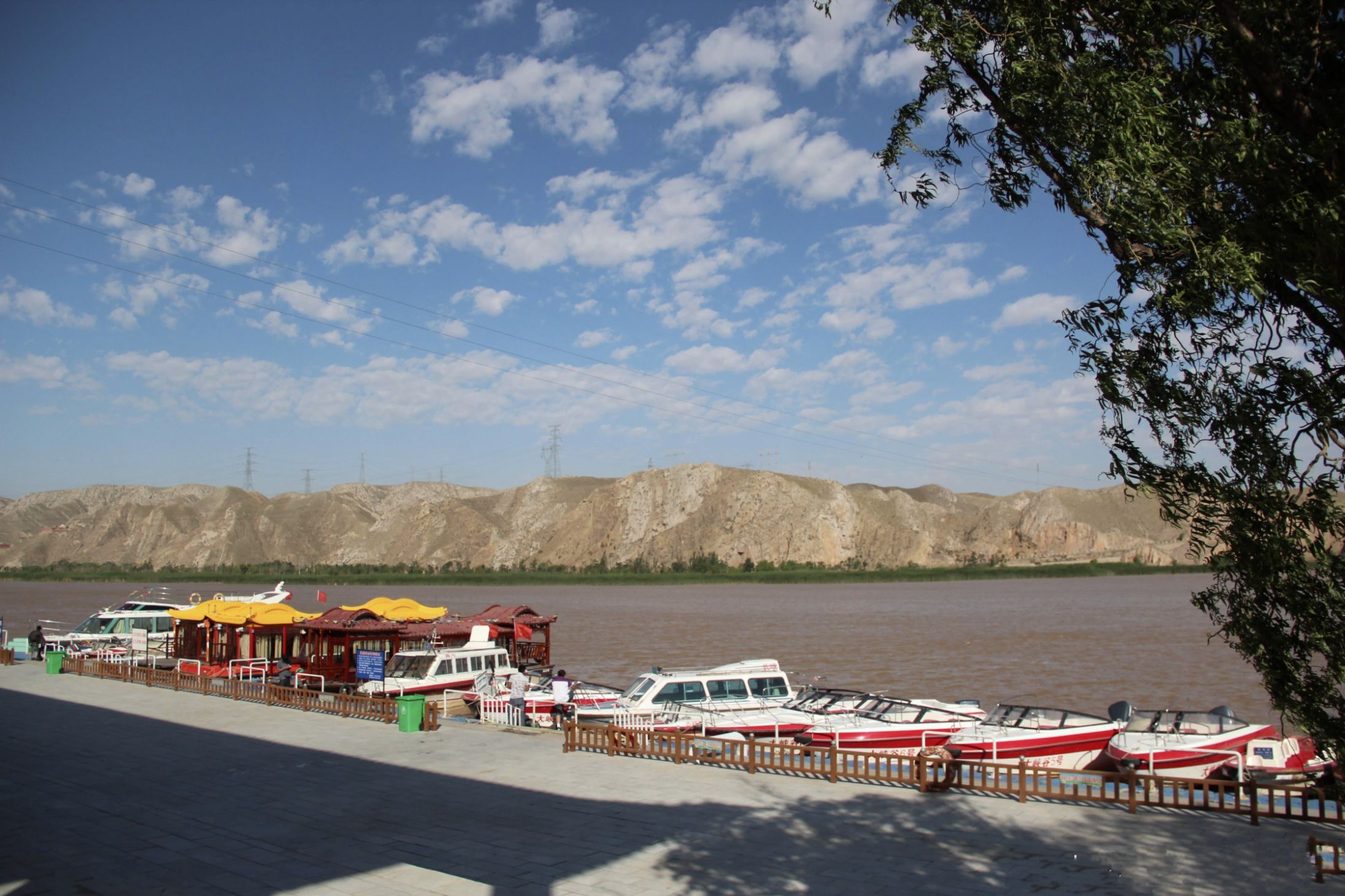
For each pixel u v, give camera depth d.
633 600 139.00
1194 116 10.09
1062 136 10.19
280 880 13.67
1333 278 9.12
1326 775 17.39
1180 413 10.55
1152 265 10.05
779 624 86.56
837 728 26.38
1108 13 10.39
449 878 13.66
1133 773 17.31
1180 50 10.16
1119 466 10.95
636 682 30.83
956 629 77.94
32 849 15.31
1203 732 23.69
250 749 23.73
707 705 29.23
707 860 14.45
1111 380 10.59
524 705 28.80
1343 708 10.43
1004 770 23.59
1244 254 9.30
